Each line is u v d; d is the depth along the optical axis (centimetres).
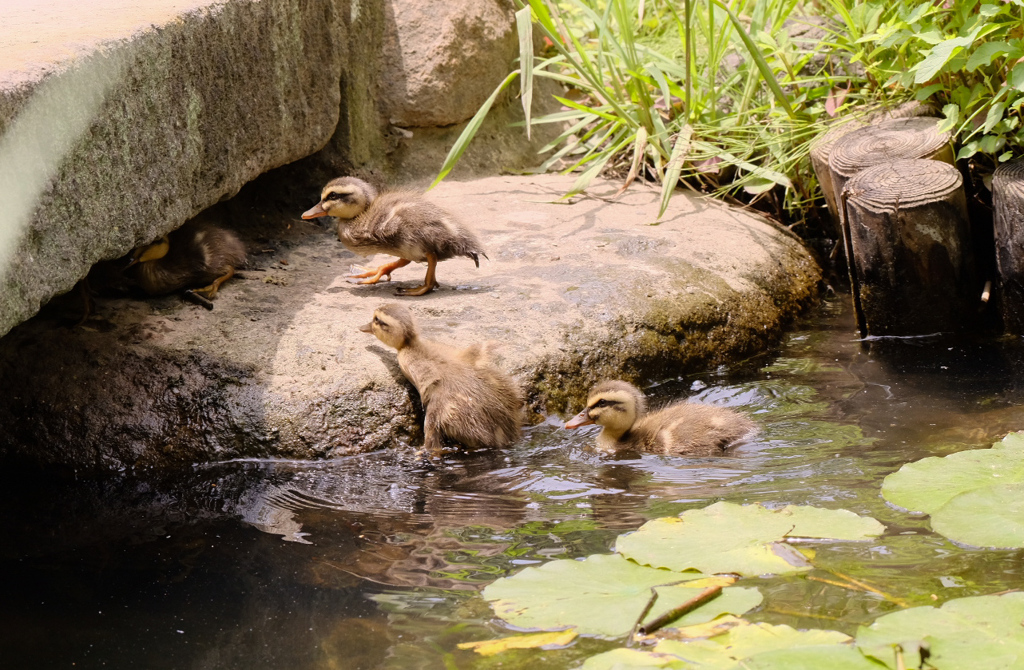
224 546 318
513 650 303
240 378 337
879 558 312
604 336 349
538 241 371
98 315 344
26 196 314
